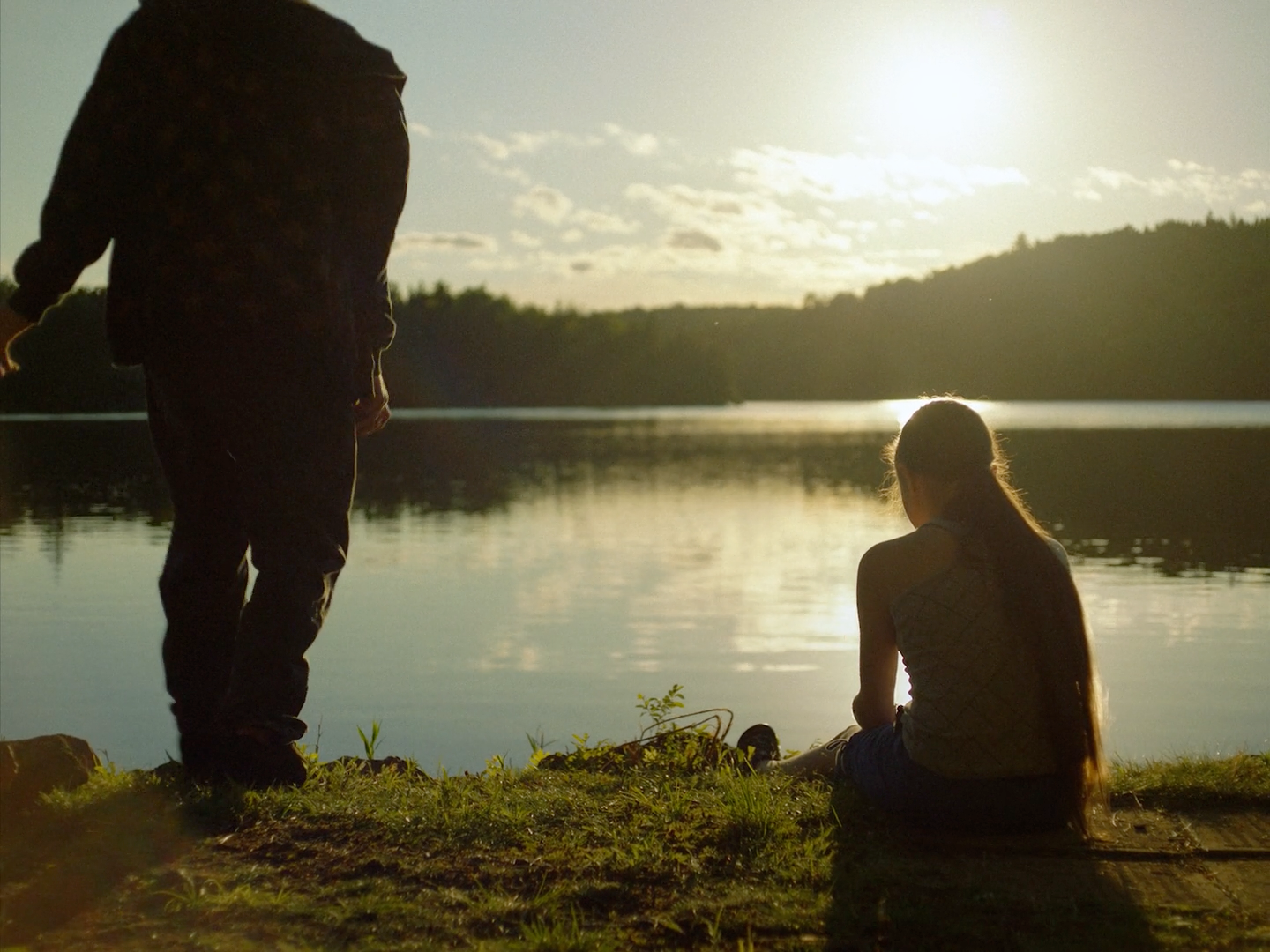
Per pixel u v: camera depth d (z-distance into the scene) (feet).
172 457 10.85
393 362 431.84
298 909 7.87
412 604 52.29
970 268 512.63
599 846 9.25
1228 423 239.09
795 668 38.24
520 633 44.83
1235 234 424.05
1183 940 7.68
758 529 83.71
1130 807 10.59
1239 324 394.73
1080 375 424.87
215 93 9.99
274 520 10.31
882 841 9.60
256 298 10.10
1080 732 9.53
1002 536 9.70
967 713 9.52
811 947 7.61
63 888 8.05
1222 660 36.01
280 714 10.28
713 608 50.65
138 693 33.96
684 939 7.73
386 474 140.77
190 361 10.22
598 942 7.41
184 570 11.01
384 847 9.05
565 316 451.94
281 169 10.12
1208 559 61.87
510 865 8.82
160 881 8.22
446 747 28.07
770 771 11.96
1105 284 443.32
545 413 407.64
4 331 10.00
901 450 10.30
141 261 10.18
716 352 474.49
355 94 10.42
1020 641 9.54
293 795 9.93
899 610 9.87
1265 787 10.80
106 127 9.86
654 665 38.81
